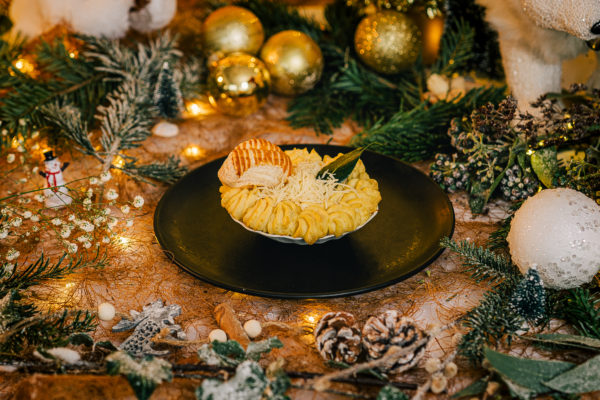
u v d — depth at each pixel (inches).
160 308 27.1
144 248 30.2
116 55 36.7
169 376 22.8
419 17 39.0
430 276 28.4
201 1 42.2
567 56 33.0
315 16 43.8
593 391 23.5
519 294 25.2
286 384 22.8
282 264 28.0
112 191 29.3
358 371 23.2
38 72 38.2
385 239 29.0
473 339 24.5
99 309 26.0
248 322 25.8
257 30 38.0
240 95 36.3
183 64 40.4
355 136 35.4
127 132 34.3
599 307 26.1
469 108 34.7
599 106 31.5
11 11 36.0
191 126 37.5
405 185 31.4
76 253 30.0
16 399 23.5
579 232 25.5
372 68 39.1
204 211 30.6
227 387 22.5
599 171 29.7
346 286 26.9
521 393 23.0
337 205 28.2
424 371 24.6
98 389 23.2
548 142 30.7
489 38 38.4
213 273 27.5
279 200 28.2
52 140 35.1
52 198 31.7
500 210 31.9
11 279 27.3
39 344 24.6
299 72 37.2
